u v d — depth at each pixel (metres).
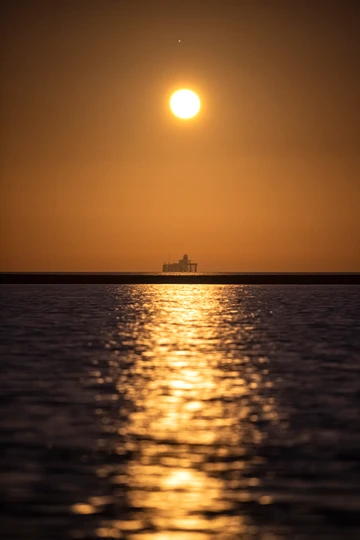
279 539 54.28
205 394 109.00
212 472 68.44
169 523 56.88
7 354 163.88
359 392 111.50
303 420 90.50
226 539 54.38
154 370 136.38
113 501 61.06
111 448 76.25
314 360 153.50
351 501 60.91
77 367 140.75
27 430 84.25
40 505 60.16
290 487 64.25
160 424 87.62
